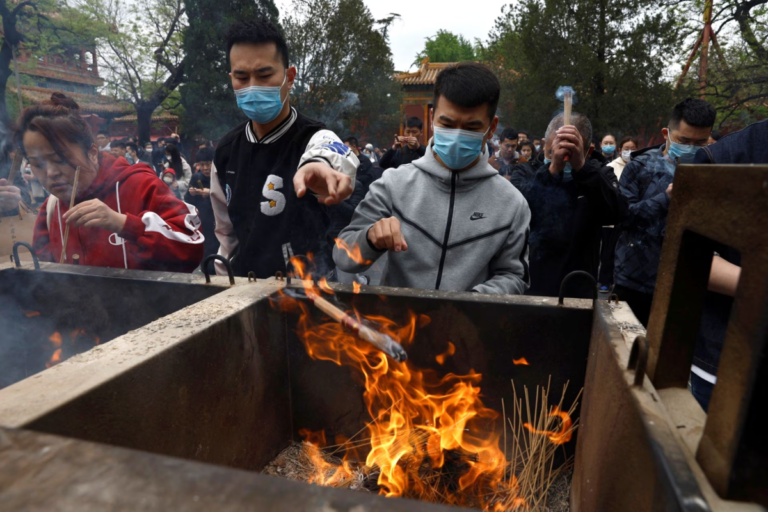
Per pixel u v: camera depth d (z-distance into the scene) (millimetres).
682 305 639
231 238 2053
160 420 882
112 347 897
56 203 1759
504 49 16031
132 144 7723
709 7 12398
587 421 968
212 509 389
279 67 1683
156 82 19234
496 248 1564
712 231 518
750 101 11633
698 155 1365
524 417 1221
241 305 1143
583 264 2268
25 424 628
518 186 2459
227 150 1911
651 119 12898
